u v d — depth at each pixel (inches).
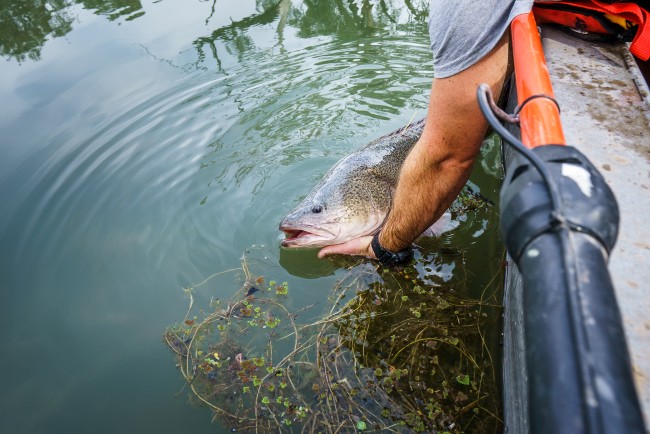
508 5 75.4
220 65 237.5
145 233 148.2
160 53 247.1
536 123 44.9
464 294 119.1
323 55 245.0
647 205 58.6
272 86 220.4
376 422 92.4
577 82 79.7
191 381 105.0
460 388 96.9
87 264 138.6
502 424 89.5
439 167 99.8
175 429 96.8
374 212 144.9
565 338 27.5
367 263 131.2
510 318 96.3
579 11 87.4
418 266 128.2
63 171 172.1
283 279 130.4
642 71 89.7
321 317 117.6
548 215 32.7
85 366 111.9
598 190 34.0
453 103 87.0
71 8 298.0
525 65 57.0
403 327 111.5
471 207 146.3
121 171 172.7
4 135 190.4
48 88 219.9
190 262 137.7
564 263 30.0
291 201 157.8
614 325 28.0
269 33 267.4
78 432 98.7
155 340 116.7
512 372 84.0
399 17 279.4
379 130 190.1
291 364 105.5
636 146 67.2
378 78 224.2
